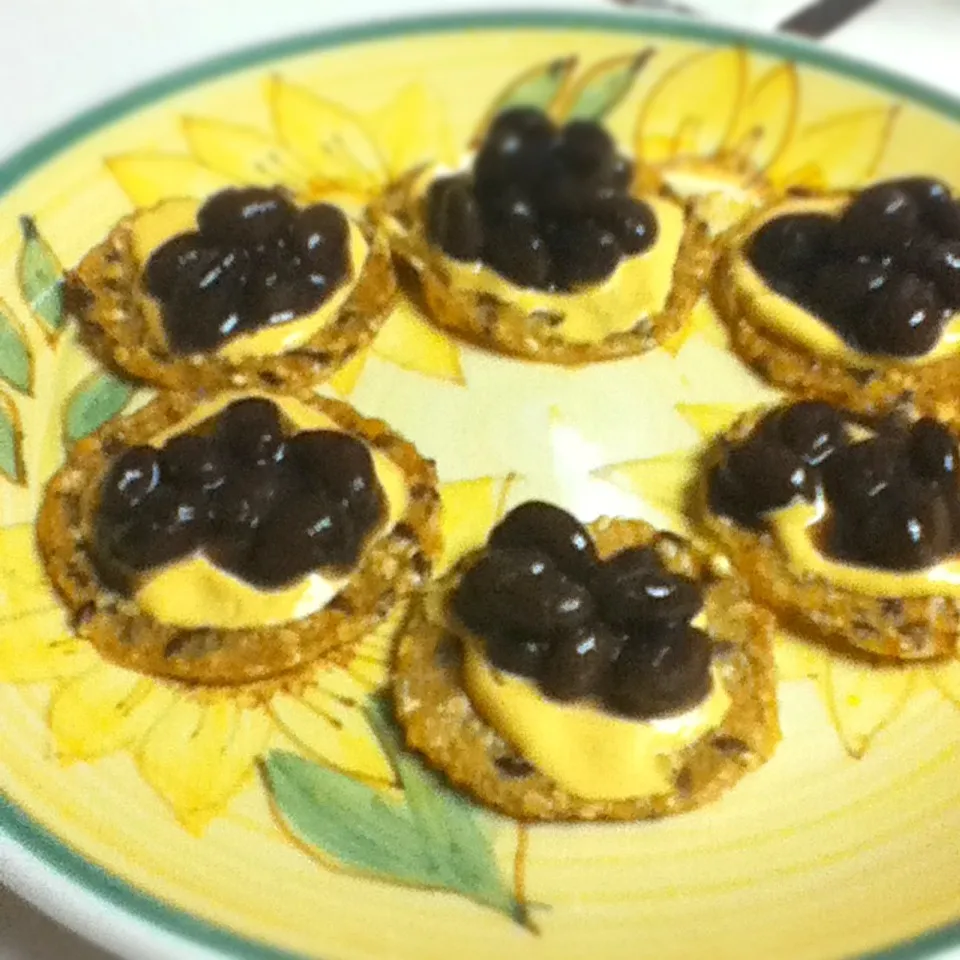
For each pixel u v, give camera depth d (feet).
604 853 0.51
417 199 0.71
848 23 0.86
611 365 0.66
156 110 0.71
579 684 0.52
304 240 0.64
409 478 0.60
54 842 0.47
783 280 0.67
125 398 0.62
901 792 0.53
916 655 0.56
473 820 0.51
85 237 0.67
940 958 0.47
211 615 0.55
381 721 0.54
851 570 0.58
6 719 0.52
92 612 0.55
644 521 0.60
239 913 0.47
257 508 0.55
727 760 0.53
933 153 0.74
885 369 0.64
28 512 0.59
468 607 0.54
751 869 0.51
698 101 0.75
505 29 0.76
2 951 0.49
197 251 0.64
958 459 0.59
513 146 0.69
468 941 0.48
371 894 0.49
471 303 0.66
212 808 0.51
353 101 0.74
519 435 0.63
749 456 0.59
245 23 0.82
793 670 0.57
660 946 0.48
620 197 0.67
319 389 0.64
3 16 0.80
